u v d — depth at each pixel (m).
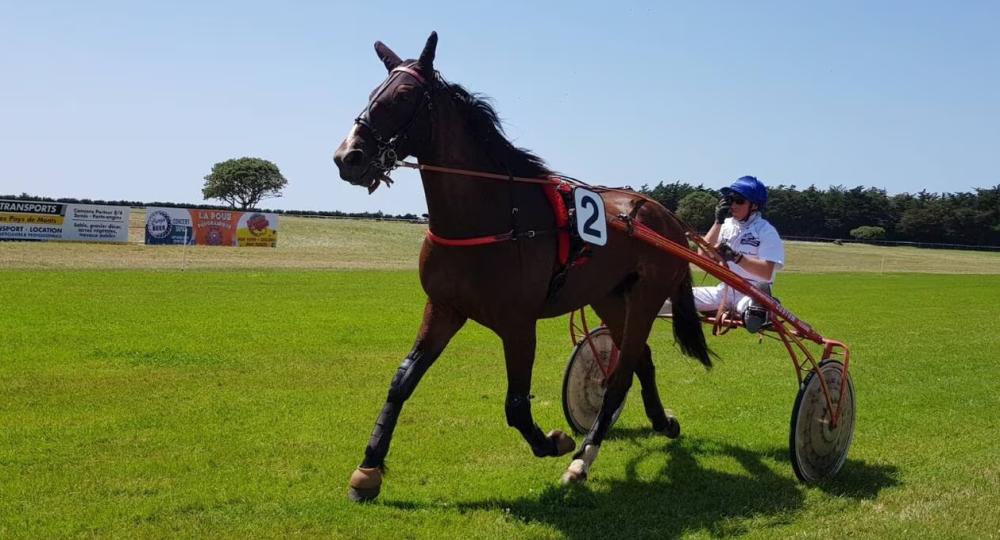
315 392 7.70
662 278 5.81
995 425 7.20
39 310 12.84
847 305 20.02
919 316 17.52
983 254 59.75
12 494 4.61
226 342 10.49
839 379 5.68
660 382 9.08
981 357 11.39
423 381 8.52
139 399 7.13
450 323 4.87
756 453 6.16
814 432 5.45
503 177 4.70
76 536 4.04
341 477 5.13
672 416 6.54
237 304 15.08
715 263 5.46
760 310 5.79
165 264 25.00
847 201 70.94
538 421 6.96
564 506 4.79
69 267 22.27
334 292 18.48
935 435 6.84
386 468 4.84
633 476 5.50
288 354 9.81
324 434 6.14
